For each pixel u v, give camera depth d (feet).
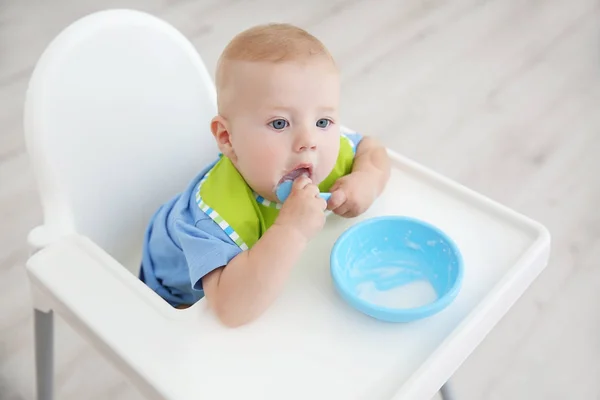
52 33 6.70
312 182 2.44
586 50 7.04
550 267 4.86
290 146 2.32
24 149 5.50
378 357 2.13
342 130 3.05
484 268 2.43
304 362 2.10
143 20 2.89
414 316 2.17
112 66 2.82
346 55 6.78
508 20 7.45
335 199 2.54
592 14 7.61
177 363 2.08
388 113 6.14
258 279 2.21
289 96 2.26
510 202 5.32
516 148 5.84
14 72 6.21
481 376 4.21
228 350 2.13
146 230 3.00
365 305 2.19
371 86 6.43
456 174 5.56
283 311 2.27
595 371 4.26
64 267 2.36
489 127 6.04
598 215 5.26
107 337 2.14
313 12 7.32
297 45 2.30
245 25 6.98
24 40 6.59
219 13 7.14
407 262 2.50
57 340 4.24
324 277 2.41
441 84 6.50
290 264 2.25
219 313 2.22
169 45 2.99
